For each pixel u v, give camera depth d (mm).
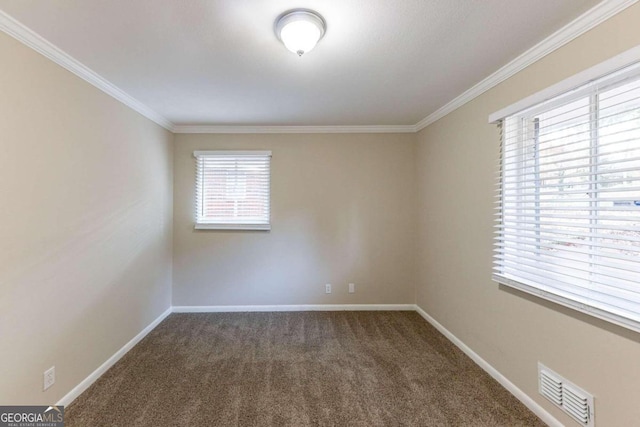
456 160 2805
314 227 3742
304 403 1973
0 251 1519
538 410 1832
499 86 2209
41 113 1756
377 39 1763
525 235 1946
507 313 2123
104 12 1485
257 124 3586
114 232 2492
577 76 1543
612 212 1506
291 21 1510
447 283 2980
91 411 1885
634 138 1363
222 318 3484
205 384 2184
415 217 3760
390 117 3354
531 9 1491
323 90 2541
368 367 2422
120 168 2580
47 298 1804
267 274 3732
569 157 1732
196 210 3695
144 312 3008
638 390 1323
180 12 1494
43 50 1748
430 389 2127
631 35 1348
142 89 2490
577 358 1593
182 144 3682
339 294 3764
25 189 1653
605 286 1487
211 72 2188
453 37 1745
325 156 3732
